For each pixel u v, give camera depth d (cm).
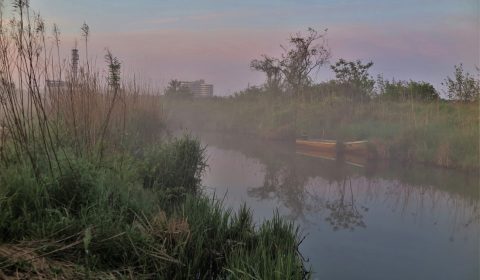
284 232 538
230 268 441
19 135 504
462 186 1091
